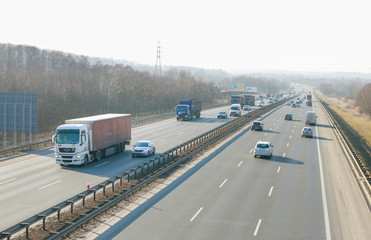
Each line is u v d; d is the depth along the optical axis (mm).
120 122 42375
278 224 20312
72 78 127875
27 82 101812
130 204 23375
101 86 118125
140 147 40062
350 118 122062
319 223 20734
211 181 29750
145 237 18031
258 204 23875
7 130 46656
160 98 137500
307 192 27203
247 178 31000
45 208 22250
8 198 24234
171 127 69750
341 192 27547
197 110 89375
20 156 40250
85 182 28672
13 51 165500
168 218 20859
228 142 52156
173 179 30188
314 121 76438
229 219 20906
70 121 35969
